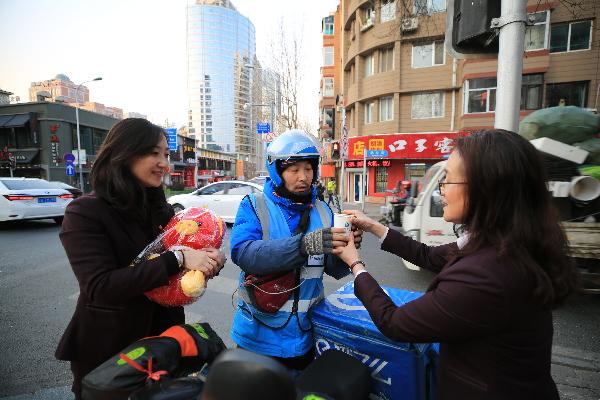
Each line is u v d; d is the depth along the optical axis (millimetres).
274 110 20594
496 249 842
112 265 1146
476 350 864
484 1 2508
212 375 600
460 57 2795
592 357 2744
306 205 1438
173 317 1425
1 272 4984
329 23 27672
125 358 990
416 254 1428
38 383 2400
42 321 3393
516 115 2500
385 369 1229
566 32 13766
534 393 851
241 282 1448
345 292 1608
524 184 849
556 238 855
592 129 4055
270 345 1383
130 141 1198
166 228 1315
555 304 837
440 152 16531
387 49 17922
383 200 18172
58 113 24312
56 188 9180
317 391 1025
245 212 1429
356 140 18516
